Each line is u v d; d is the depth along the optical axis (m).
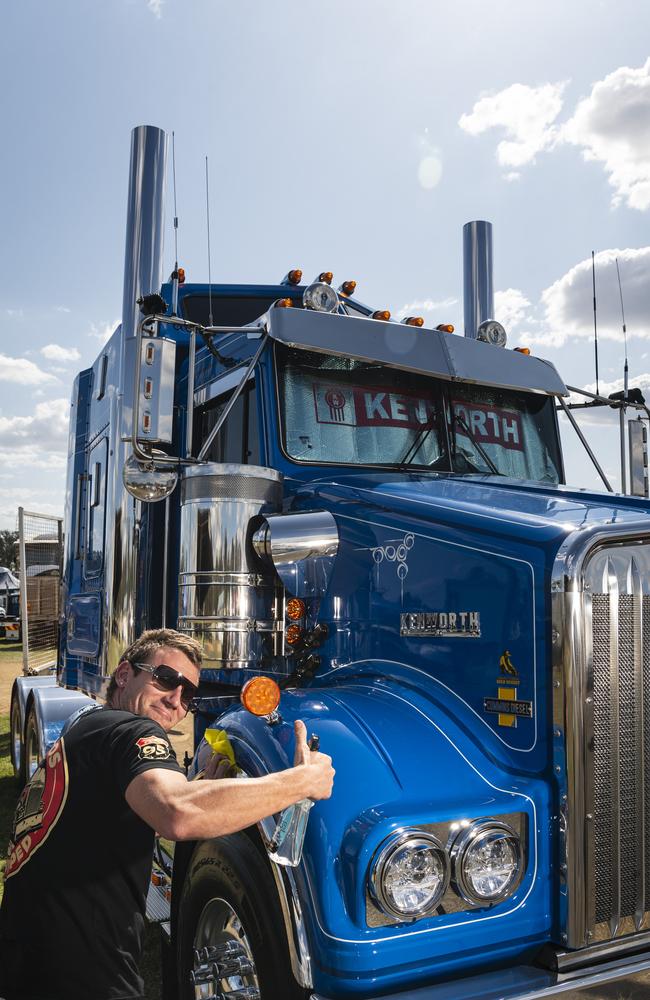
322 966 2.30
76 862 1.98
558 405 4.89
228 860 2.65
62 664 6.67
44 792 2.07
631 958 2.57
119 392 5.21
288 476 3.88
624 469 4.89
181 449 4.79
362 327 4.15
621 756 2.65
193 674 2.35
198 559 3.58
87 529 6.00
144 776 1.95
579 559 2.60
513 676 2.75
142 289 5.47
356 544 3.47
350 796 2.45
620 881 2.61
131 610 4.84
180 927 2.95
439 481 3.72
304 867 2.37
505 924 2.46
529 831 2.54
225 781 1.96
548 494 3.39
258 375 4.07
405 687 3.09
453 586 3.00
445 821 2.43
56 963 1.94
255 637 3.56
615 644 2.65
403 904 2.32
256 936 2.49
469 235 7.98
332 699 2.98
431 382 4.38
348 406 4.12
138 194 5.60
